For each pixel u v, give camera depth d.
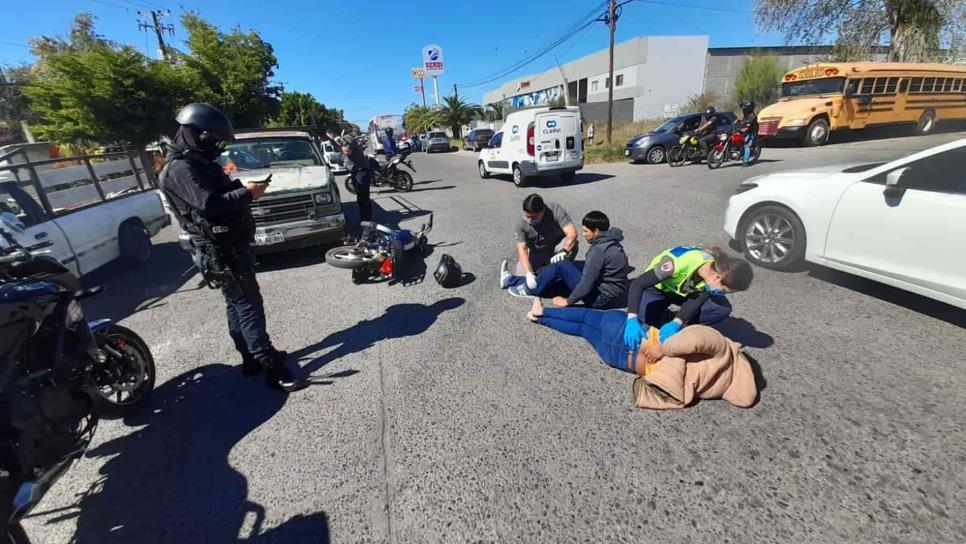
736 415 2.36
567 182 11.52
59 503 2.10
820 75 13.98
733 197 4.63
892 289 3.78
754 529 1.73
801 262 4.37
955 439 2.11
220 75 19.20
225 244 2.58
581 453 2.17
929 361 2.73
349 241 5.15
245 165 6.22
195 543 1.83
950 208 2.87
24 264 2.18
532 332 3.43
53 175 5.11
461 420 2.47
